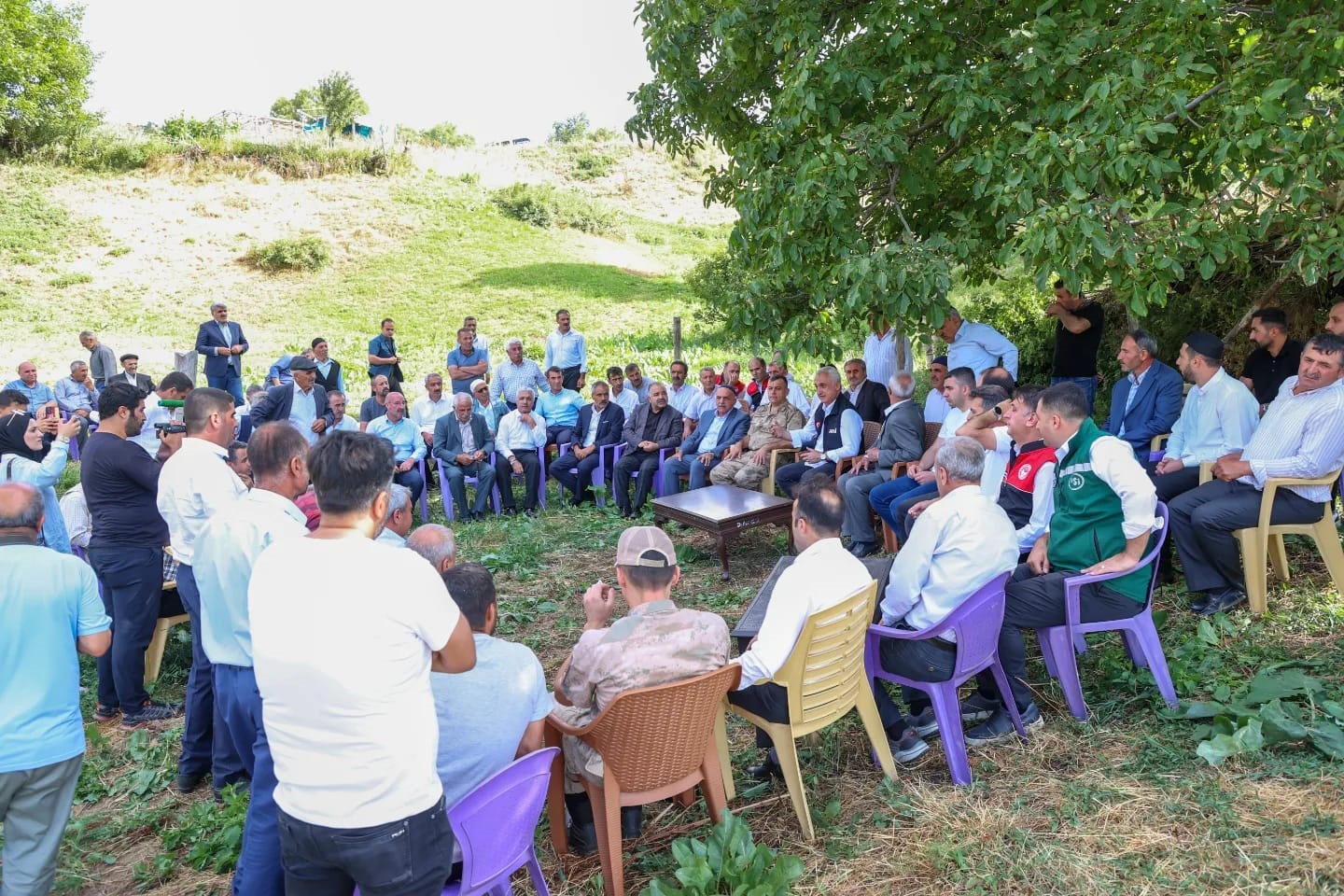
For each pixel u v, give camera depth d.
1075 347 6.87
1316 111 4.18
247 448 3.38
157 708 4.68
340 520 2.04
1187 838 2.78
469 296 24.95
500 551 7.43
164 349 20.25
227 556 3.21
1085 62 5.05
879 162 5.39
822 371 7.29
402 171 33.09
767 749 3.54
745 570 6.59
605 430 9.10
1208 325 7.71
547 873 3.04
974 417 5.19
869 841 2.99
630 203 40.03
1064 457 3.84
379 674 1.91
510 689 2.54
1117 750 3.37
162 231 26.84
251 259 26.16
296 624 1.92
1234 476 4.40
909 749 3.50
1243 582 4.52
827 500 3.12
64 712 2.90
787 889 2.67
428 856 1.98
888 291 5.02
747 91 6.42
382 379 9.81
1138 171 4.56
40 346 19.70
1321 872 2.53
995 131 5.43
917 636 3.26
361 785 1.90
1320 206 4.27
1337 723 3.18
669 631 2.80
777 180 5.56
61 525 5.28
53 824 2.91
